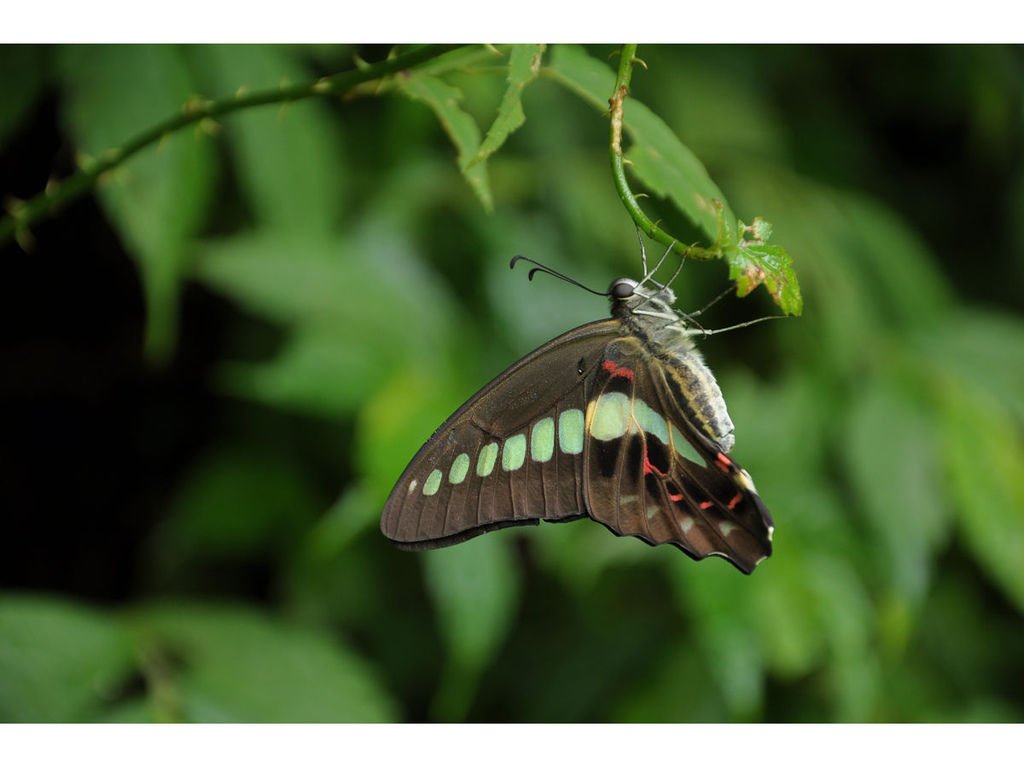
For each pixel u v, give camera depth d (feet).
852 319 2.06
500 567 1.97
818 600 1.97
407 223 2.04
